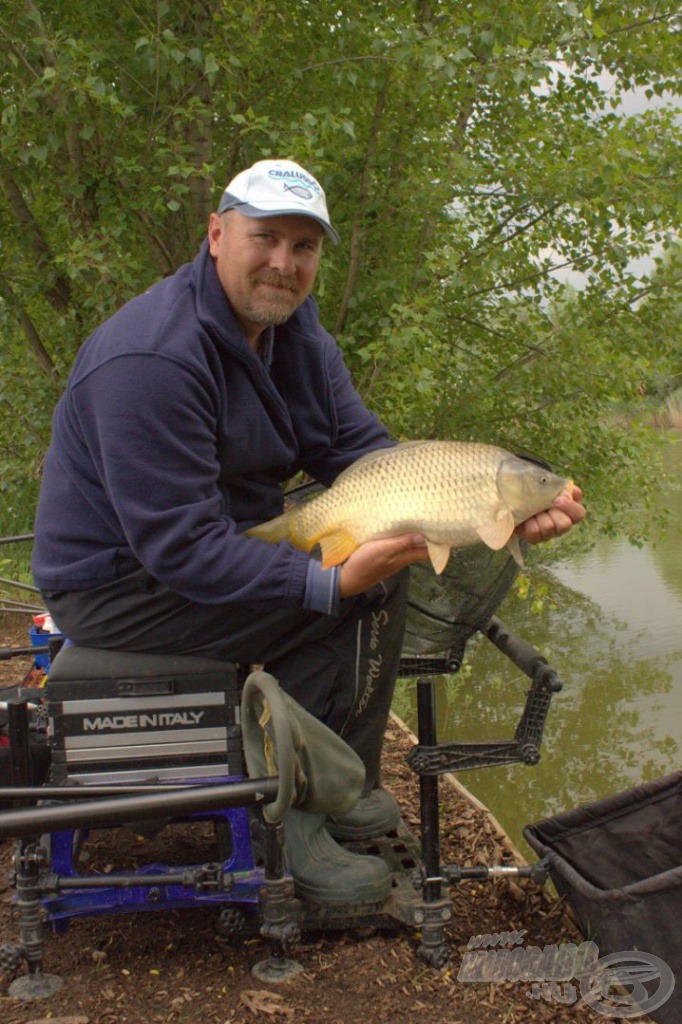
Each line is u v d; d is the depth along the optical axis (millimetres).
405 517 1919
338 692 2199
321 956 2113
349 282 5117
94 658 2043
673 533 9711
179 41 4281
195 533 1975
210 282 2086
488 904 2348
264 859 2051
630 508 6918
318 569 1986
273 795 1815
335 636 2172
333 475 2557
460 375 5984
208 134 4848
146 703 2021
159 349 1971
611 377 5773
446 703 5570
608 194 5152
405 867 2332
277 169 2084
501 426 6297
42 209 5320
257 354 2260
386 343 4914
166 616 2025
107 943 2168
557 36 5125
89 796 1920
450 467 1906
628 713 5172
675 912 1941
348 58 4754
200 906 2266
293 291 2137
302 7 4883
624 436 6223
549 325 5914
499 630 2342
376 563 1959
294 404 2381
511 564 2234
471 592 2295
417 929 2211
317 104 4941
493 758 2076
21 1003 1960
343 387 2551
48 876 2025
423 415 5957
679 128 5707
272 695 1803
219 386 2092
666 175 5645
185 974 2049
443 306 5672
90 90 4047
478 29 4734
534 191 5230
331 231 2148
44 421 5293
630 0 5598
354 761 1952
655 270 5961
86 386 1995
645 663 5969
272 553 1995
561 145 5641
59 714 2016
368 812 2346
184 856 2561
